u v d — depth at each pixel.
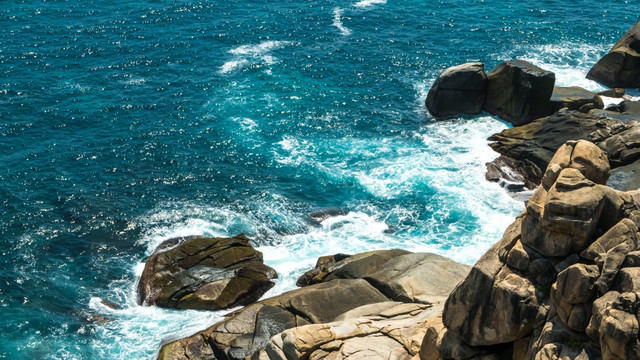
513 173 55.53
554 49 77.38
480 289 22.62
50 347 39.41
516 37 80.12
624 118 57.38
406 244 48.03
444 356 24.28
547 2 89.25
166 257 45.31
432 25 83.12
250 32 80.81
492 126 62.97
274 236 49.44
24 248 47.88
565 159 23.22
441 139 61.38
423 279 37.25
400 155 59.03
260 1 89.31
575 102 62.19
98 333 40.34
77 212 51.53
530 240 22.19
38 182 54.56
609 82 69.06
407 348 27.44
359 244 48.22
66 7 85.69
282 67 73.44
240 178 56.19
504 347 23.52
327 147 60.44
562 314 20.67
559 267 21.58
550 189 21.94
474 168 56.66
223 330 36.50
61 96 66.62
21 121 62.41
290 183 55.66
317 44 78.50
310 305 36.66
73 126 62.19
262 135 61.94
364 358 26.83
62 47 75.81
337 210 52.34
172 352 36.62
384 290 37.44
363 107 66.81
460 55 76.19
